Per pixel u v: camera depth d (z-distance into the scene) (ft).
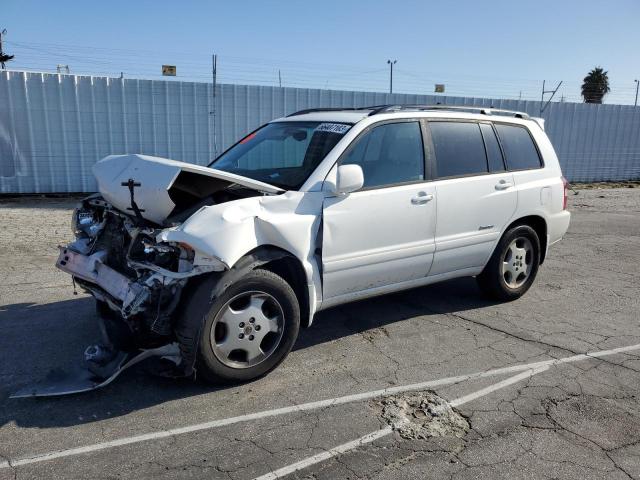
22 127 41.63
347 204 14.32
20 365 13.85
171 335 12.38
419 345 15.67
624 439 11.07
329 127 15.65
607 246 30.71
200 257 11.87
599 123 65.87
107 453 10.33
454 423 11.60
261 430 11.21
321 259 14.03
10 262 23.81
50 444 10.57
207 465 10.03
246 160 16.70
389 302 19.45
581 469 10.08
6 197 41.91
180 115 45.52
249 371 13.01
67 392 12.15
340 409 12.09
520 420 11.74
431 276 16.99
